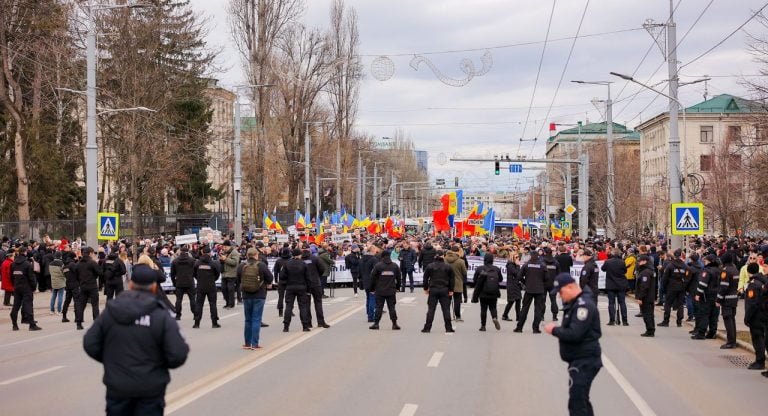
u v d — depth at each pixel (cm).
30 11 4106
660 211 6009
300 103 5588
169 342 630
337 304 2741
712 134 7281
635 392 1136
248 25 5122
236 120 3919
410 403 1027
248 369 1296
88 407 1005
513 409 995
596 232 7100
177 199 6844
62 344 1691
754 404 1059
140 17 4053
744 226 4384
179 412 959
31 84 4816
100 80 4066
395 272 1928
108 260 2119
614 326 2117
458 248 2191
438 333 1853
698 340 1789
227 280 2602
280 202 7212
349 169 7044
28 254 2747
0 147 4638
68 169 5419
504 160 4538
